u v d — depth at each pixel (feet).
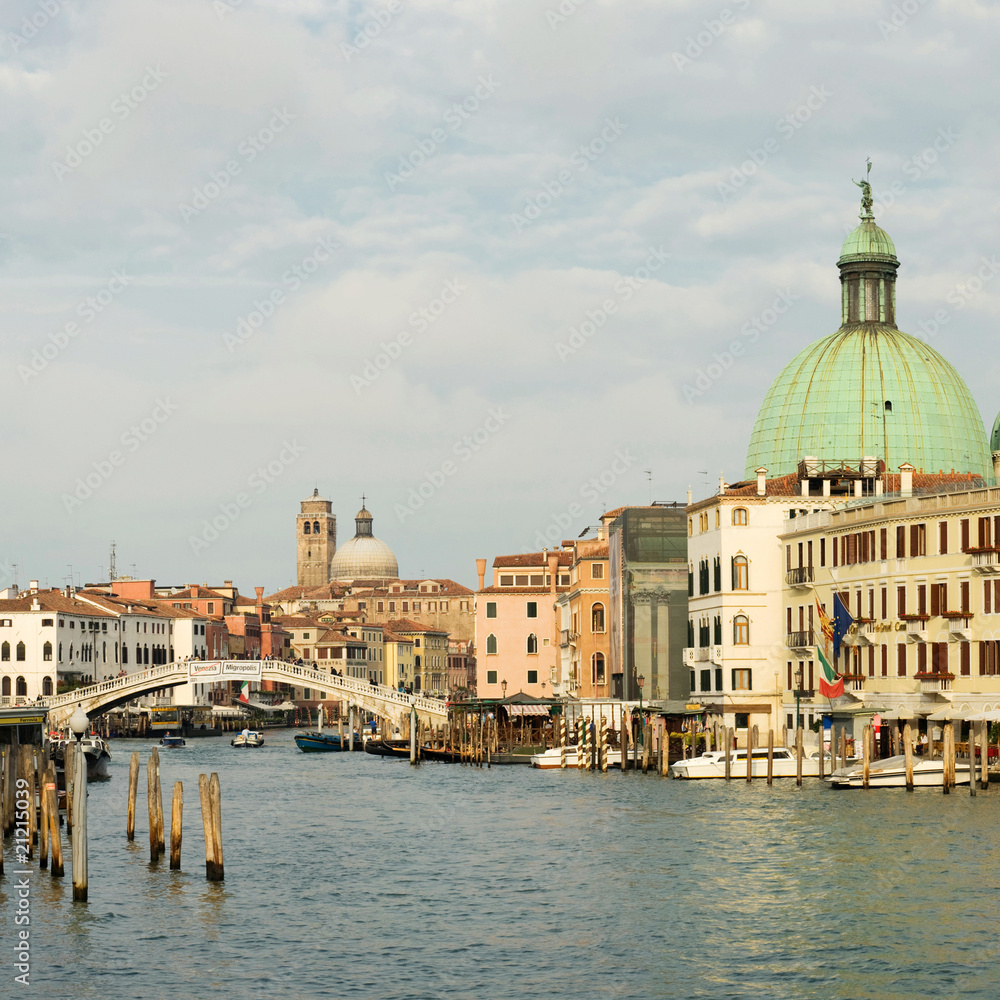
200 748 506.07
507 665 537.65
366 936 142.31
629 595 399.24
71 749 216.33
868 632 296.92
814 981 124.88
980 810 216.13
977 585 269.03
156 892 163.84
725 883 165.37
